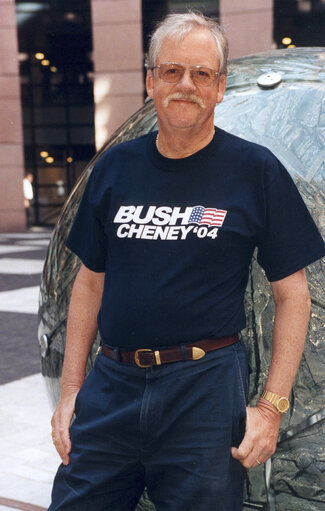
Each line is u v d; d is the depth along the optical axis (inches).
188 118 68.7
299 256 69.3
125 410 70.6
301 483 80.7
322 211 81.9
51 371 104.8
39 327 108.9
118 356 72.4
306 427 79.3
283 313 69.7
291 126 86.6
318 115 87.0
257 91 91.7
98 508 73.2
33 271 437.4
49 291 102.1
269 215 69.0
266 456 69.4
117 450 71.9
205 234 67.9
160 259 69.0
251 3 686.5
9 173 830.5
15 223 840.3
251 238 69.1
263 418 68.6
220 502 68.3
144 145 74.1
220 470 67.8
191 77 69.0
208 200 68.9
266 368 80.0
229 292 69.6
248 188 69.1
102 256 77.4
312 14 737.0
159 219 69.7
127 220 71.1
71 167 1032.2
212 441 67.8
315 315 79.4
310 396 79.2
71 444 74.7
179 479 69.6
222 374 68.9
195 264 68.3
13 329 276.2
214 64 69.5
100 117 807.1
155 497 73.3
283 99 89.2
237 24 695.7
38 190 1039.0
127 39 784.3
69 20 837.2
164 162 71.2
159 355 69.6
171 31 69.8
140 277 69.9
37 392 195.6
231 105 90.7
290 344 69.1
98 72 798.5
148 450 70.7
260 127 87.2
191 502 68.8
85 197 78.4
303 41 765.3
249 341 80.7
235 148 70.4
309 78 92.1
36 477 139.3
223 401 68.2
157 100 70.7
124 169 73.8
